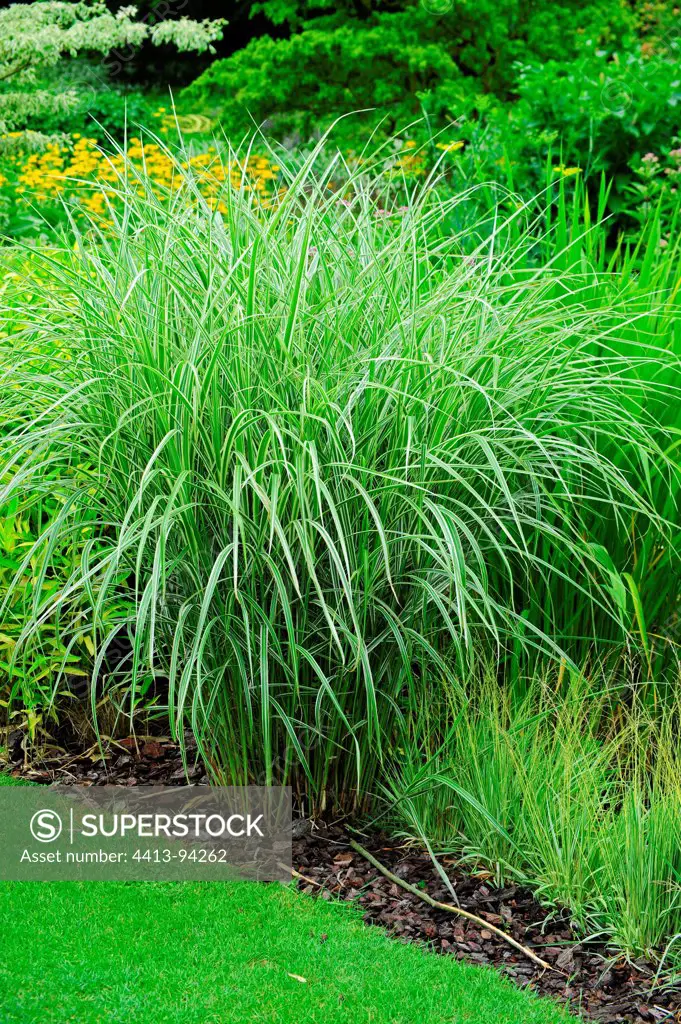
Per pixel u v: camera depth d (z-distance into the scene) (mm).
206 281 3387
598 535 3871
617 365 3979
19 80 9977
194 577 3217
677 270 4367
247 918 3039
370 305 3484
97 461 3309
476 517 3102
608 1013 2686
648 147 7285
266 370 3236
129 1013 2613
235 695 3324
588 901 3084
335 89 12633
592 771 3273
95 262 3670
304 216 3527
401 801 3471
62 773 3992
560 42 13633
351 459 3205
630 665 3854
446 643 3619
